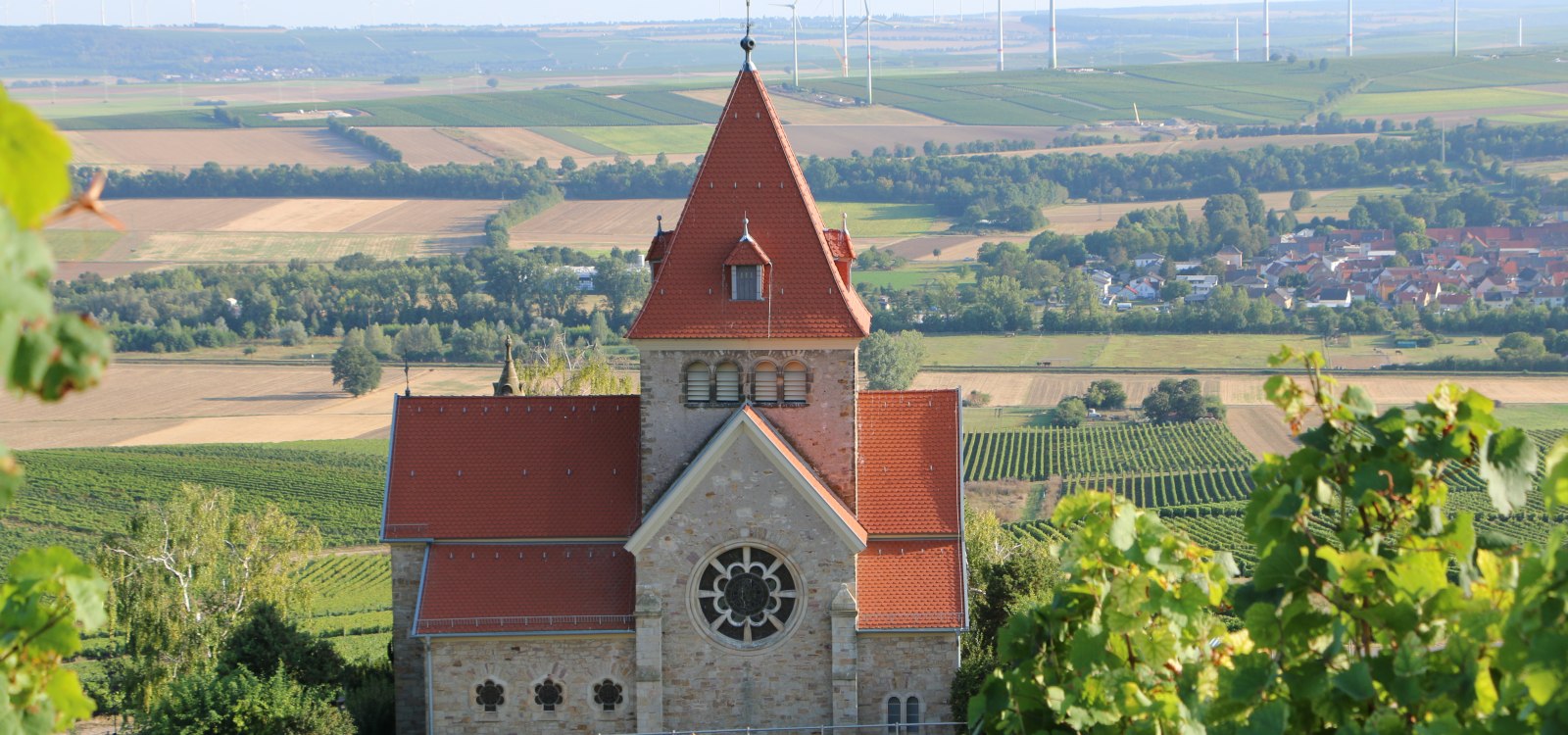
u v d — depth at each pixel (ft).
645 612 349.61
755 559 351.46
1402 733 123.95
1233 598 142.31
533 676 357.61
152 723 357.41
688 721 356.59
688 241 353.10
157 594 488.44
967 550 522.06
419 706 372.99
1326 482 142.51
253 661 399.03
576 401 382.01
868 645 355.97
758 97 358.43
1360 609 132.46
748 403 353.31
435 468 372.58
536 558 363.97
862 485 369.09
